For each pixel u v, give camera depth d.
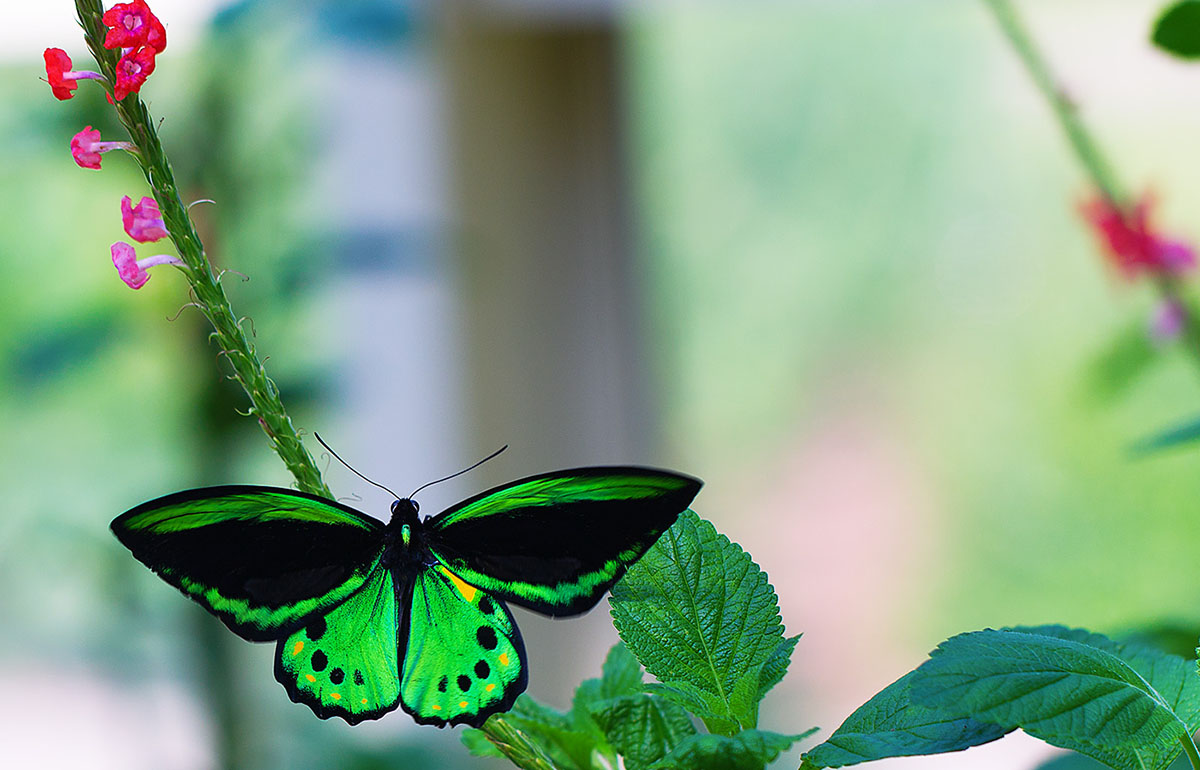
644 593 1.19
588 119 2.82
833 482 4.72
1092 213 1.61
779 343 4.75
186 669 1.88
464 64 2.57
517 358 2.72
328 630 1.24
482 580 1.21
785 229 4.69
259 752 1.92
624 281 2.93
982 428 4.66
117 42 1.18
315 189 2.17
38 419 2.82
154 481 2.77
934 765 3.11
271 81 1.92
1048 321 4.65
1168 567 4.26
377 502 2.48
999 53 4.54
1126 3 3.36
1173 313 1.57
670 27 4.28
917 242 4.70
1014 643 1.16
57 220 2.67
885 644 4.36
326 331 2.36
